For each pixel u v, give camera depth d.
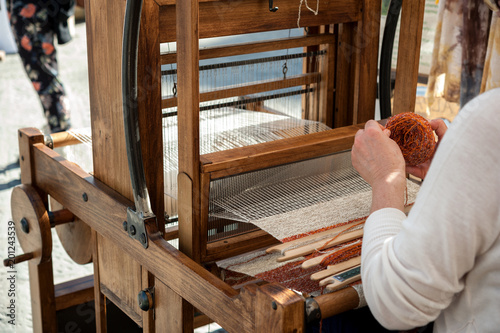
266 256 1.10
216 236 1.14
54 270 2.12
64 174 1.34
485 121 0.52
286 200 1.15
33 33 2.19
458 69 1.79
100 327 1.46
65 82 3.21
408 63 1.26
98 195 1.21
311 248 0.99
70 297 1.64
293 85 1.47
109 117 1.14
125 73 0.93
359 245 1.01
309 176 1.19
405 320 0.59
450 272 0.54
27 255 1.52
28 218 1.49
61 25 2.23
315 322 0.78
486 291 0.58
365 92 1.42
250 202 1.12
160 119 1.09
